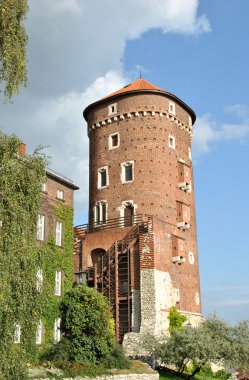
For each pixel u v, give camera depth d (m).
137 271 47.44
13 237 17.23
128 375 32.69
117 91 60.09
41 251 18.56
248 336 39.47
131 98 55.84
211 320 40.69
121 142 55.47
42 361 30.16
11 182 18.09
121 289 48.28
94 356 32.75
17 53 20.20
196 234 57.12
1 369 15.30
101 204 55.25
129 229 49.75
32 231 18.50
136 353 42.88
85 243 52.34
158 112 55.28
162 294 46.78
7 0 20.39
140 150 54.03
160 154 54.09
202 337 38.03
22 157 19.58
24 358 16.55
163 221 50.12
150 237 47.62
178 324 46.38
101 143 57.38
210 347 37.25
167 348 39.00
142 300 45.75
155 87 58.50
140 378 33.91
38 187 19.06
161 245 48.78
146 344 40.44
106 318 34.53
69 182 45.09
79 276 37.06
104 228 53.81
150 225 48.12
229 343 38.69
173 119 56.53
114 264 48.94
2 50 20.12
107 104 57.69
